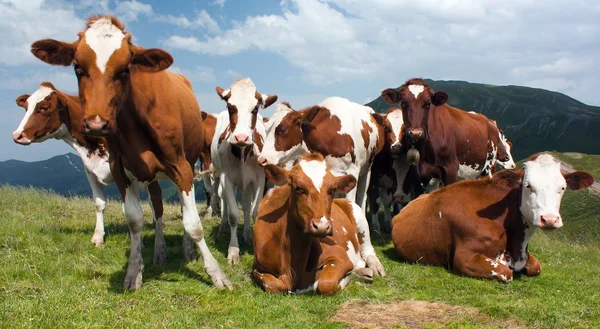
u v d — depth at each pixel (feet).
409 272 25.23
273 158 29.81
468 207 25.57
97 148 29.22
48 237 28.22
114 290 20.15
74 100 30.66
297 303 19.29
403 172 36.96
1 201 41.47
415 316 18.49
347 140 31.22
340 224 24.48
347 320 17.89
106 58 17.26
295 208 19.99
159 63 18.29
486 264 23.99
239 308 18.56
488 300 20.30
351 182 20.95
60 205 41.63
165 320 16.92
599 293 22.08
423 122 32.78
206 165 40.60
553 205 22.86
